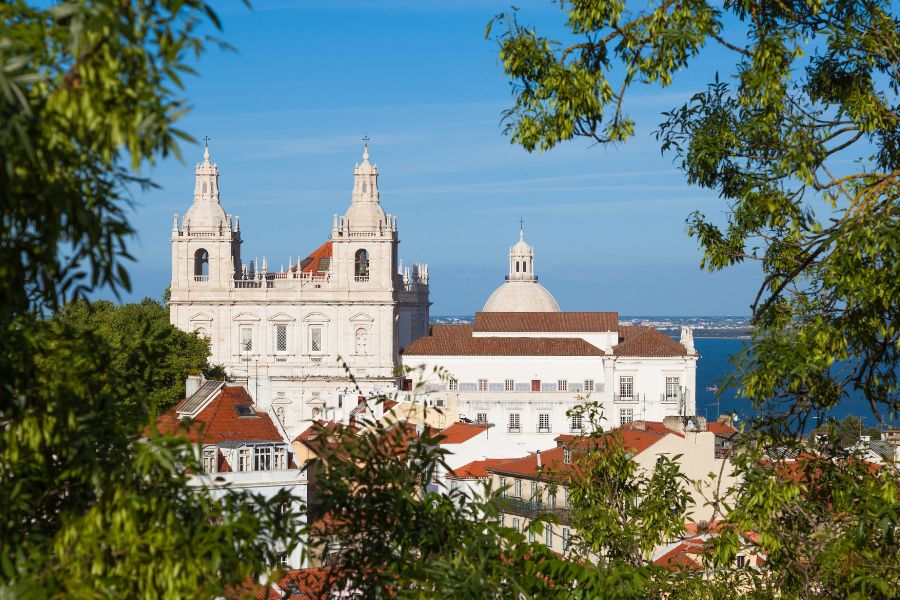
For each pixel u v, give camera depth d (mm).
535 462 96000
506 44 29797
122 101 16844
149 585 18203
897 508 29078
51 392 19562
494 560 25953
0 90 15930
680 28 28922
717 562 32375
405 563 25422
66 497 20953
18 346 19375
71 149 17188
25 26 16766
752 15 30688
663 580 34844
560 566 28453
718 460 86250
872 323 27578
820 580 31859
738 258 33094
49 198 17188
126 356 23516
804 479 33000
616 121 30000
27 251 17969
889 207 27031
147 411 22375
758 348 28672
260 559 21203
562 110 29547
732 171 32656
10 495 18938
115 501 18906
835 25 30578
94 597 17594
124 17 16781
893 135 32969
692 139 32688
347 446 26219
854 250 26547
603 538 38469
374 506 25906
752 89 30172
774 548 30719
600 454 40500
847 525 31250
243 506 19984
